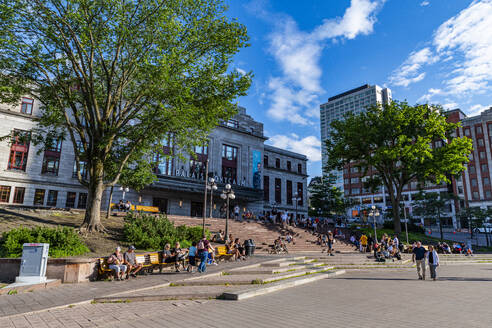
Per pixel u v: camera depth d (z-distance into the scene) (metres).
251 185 47.03
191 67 16.55
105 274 11.92
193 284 11.09
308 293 10.06
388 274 16.50
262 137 49.84
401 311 7.52
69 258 11.24
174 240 17.41
